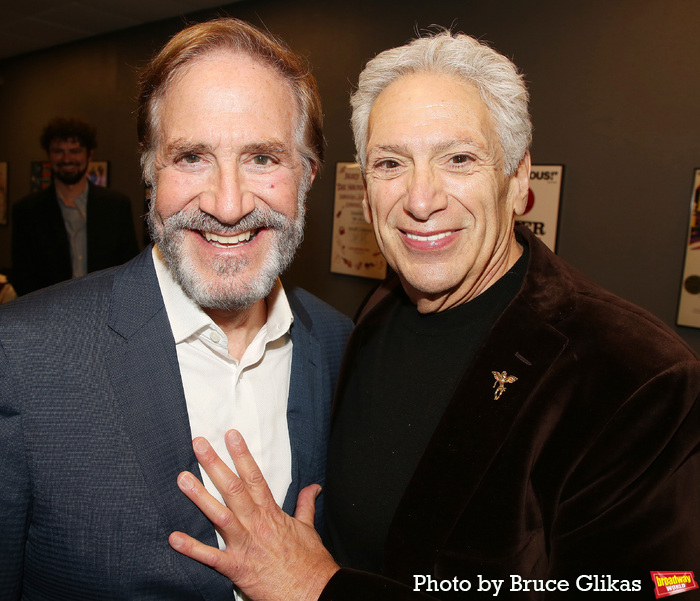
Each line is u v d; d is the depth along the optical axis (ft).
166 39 16.03
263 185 3.18
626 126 8.58
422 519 3.16
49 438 2.79
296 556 3.14
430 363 3.67
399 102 3.27
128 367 3.02
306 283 13.78
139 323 3.16
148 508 2.90
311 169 3.69
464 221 3.32
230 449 3.13
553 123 9.33
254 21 13.79
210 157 3.06
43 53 20.27
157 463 2.96
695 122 7.95
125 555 2.85
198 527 3.04
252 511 3.08
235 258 3.23
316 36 12.60
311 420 3.99
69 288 3.26
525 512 3.05
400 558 3.22
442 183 3.26
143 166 3.40
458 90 3.21
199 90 2.98
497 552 3.05
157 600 2.90
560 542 2.99
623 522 2.83
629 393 2.84
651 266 8.52
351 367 4.21
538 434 3.02
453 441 3.15
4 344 2.83
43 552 2.85
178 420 3.09
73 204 10.36
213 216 3.08
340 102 12.34
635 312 3.18
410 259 3.50
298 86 3.38
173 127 3.02
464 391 3.21
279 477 3.72
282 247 3.38
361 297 12.70
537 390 3.07
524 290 3.35
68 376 2.89
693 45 7.88
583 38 8.88
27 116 21.42
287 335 4.13
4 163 22.76
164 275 3.42
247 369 3.73
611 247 8.89
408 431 3.54
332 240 13.04
